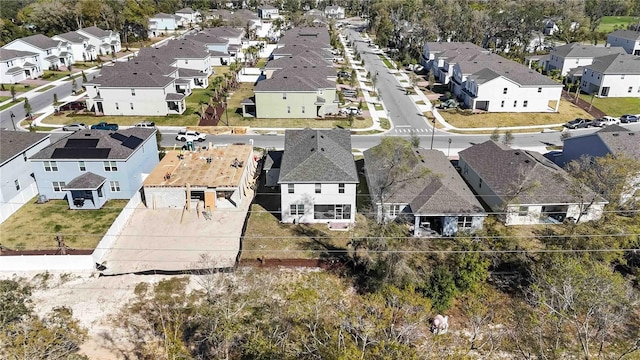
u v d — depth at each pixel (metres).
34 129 62.69
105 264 35.00
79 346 27.72
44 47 95.38
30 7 133.75
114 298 31.84
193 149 55.19
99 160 42.59
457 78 79.56
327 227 39.94
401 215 39.75
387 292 29.28
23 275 33.88
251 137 61.31
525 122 67.06
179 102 68.75
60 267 34.41
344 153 44.12
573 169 42.41
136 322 29.97
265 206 43.47
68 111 70.19
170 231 39.28
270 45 127.31
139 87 67.50
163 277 33.62
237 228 39.91
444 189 39.25
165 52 90.56
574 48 92.69
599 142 46.31
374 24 151.00
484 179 43.59
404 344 23.30
